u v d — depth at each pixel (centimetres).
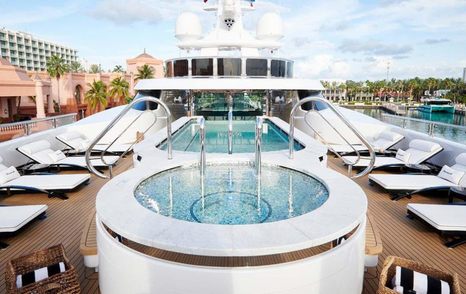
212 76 1358
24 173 777
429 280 292
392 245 461
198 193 514
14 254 440
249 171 619
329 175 508
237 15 1427
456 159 685
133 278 293
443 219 455
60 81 4269
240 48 1469
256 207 464
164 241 282
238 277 266
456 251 444
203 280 268
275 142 984
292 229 306
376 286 373
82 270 402
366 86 10512
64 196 639
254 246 275
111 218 328
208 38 1423
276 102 1466
